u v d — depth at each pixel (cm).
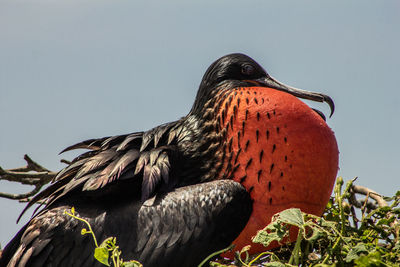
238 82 878
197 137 844
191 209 768
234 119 797
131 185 827
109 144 882
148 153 839
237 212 765
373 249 654
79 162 864
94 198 818
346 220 814
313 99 877
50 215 801
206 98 880
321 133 794
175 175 824
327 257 671
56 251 777
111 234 771
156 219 770
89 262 765
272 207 771
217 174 805
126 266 621
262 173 773
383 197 844
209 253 757
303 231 662
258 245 787
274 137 775
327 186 801
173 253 754
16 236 833
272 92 812
